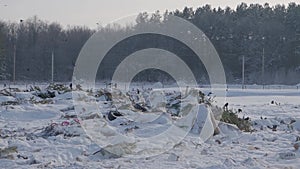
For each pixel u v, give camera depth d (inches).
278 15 3090.6
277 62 2842.0
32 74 2470.5
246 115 682.8
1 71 2316.7
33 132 446.9
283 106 890.1
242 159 319.6
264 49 2837.1
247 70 2780.5
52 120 547.5
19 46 2559.1
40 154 334.3
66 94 756.6
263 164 298.2
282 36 2896.2
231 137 438.6
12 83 2018.9
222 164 295.7
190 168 290.7
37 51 2541.8
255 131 498.0
